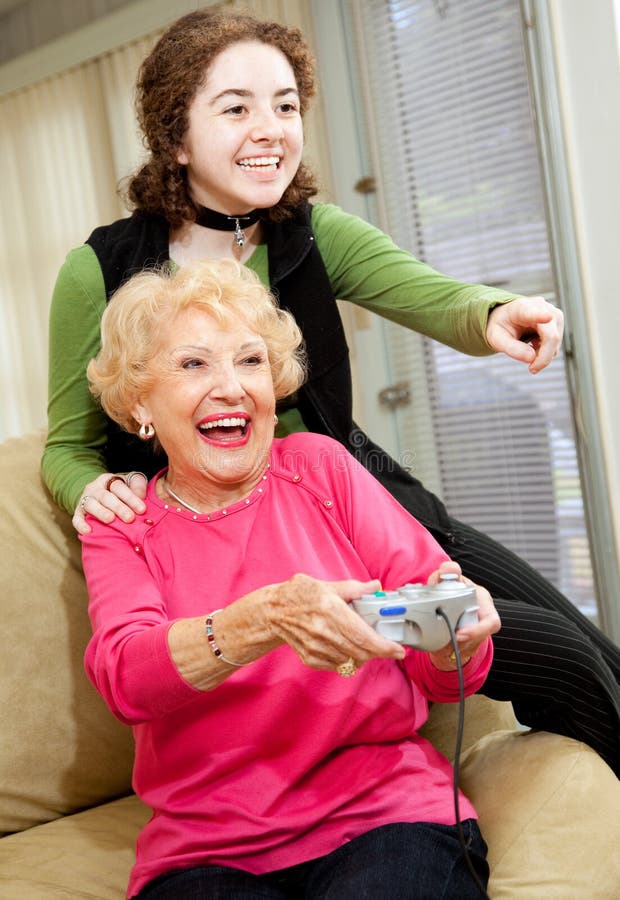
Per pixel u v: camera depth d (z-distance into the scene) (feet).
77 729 5.37
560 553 10.93
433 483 11.96
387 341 12.03
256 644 3.52
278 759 4.04
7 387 15.90
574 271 9.79
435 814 3.92
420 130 11.52
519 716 4.86
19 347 15.79
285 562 4.20
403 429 12.10
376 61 11.71
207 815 3.96
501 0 10.54
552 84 9.63
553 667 4.61
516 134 10.70
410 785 4.02
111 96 13.85
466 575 5.40
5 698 5.20
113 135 13.91
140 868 4.05
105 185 14.17
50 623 5.39
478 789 4.49
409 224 11.83
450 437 11.71
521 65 10.51
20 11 15.37
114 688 3.81
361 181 11.99
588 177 9.70
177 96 5.10
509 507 11.30
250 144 5.11
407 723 4.17
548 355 4.46
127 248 5.29
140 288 4.40
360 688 4.04
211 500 4.36
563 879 4.00
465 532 5.60
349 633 3.34
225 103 5.07
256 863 3.89
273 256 5.44
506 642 4.61
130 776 5.57
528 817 4.20
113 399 4.54
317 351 5.44
